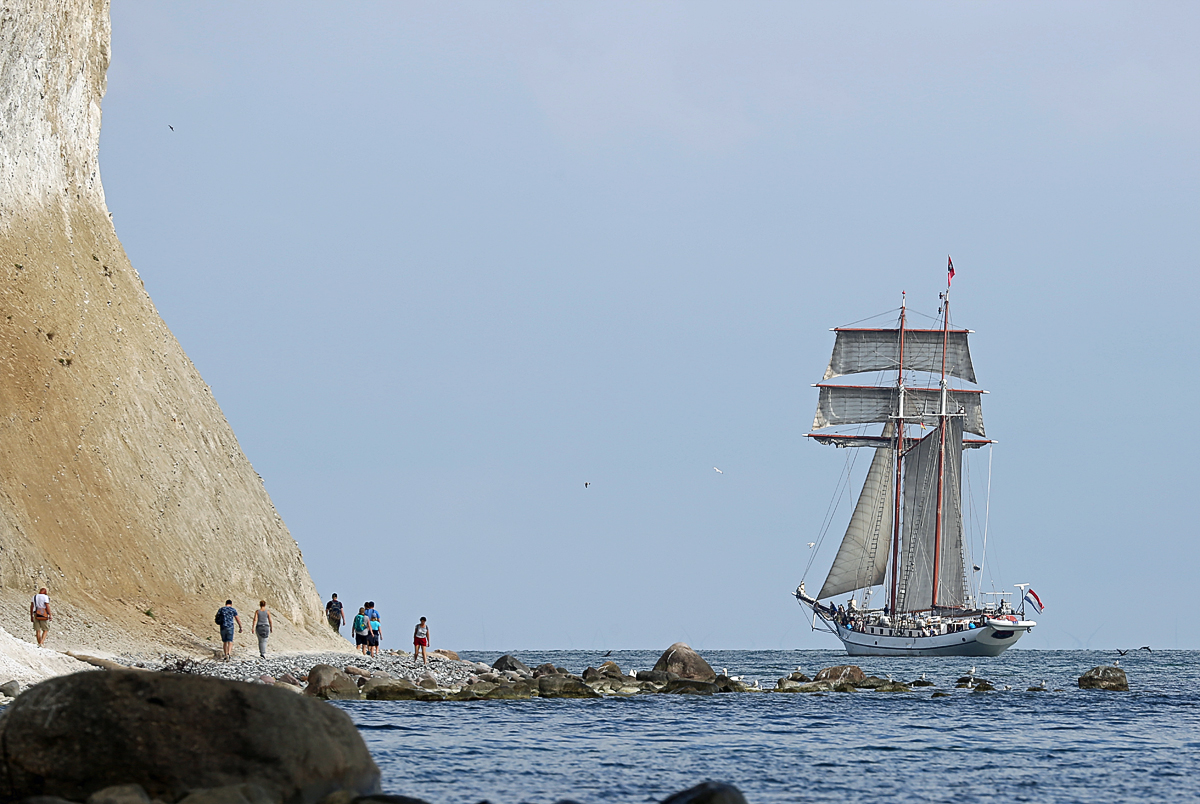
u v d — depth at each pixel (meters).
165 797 39.62
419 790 55.56
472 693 110.62
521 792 55.75
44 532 120.25
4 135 142.75
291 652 139.88
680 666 142.12
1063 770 67.88
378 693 107.38
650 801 53.91
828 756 72.88
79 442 132.50
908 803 55.66
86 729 40.16
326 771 41.88
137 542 133.25
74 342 139.75
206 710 41.03
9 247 138.38
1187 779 64.75
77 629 113.56
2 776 40.12
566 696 116.38
